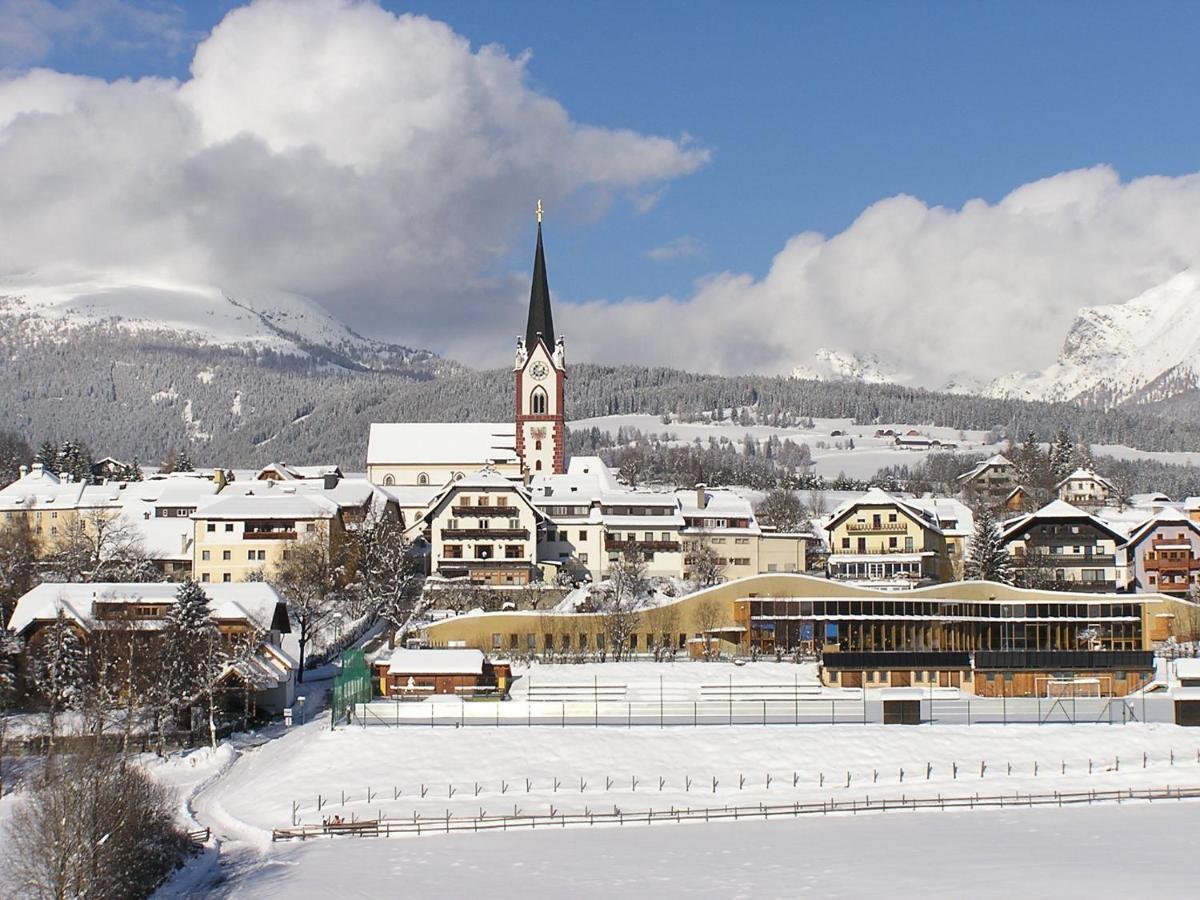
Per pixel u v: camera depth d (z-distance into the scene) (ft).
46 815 300.81
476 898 310.45
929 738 436.76
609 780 401.70
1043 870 331.77
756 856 343.46
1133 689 509.76
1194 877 326.24
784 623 556.10
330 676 531.09
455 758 411.75
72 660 440.04
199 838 348.38
